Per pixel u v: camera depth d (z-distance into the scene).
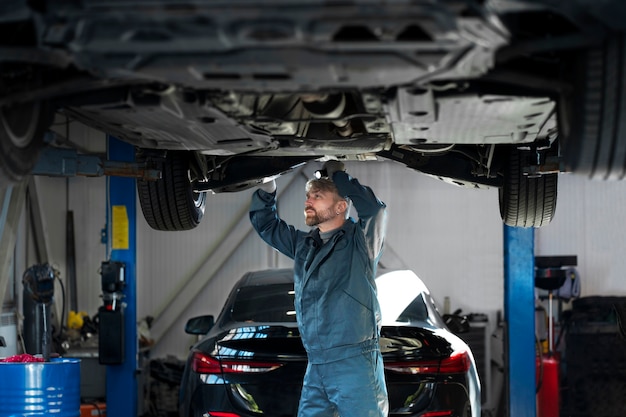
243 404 4.69
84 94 3.29
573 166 3.00
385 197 10.23
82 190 10.34
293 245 4.75
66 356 8.43
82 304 10.34
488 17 2.45
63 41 2.62
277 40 2.53
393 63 2.66
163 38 2.56
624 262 9.96
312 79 2.83
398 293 5.30
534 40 2.79
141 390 8.80
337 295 4.34
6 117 3.09
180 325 10.33
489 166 5.00
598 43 2.75
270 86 2.93
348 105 3.59
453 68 2.73
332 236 4.45
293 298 5.36
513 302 7.25
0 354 7.96
